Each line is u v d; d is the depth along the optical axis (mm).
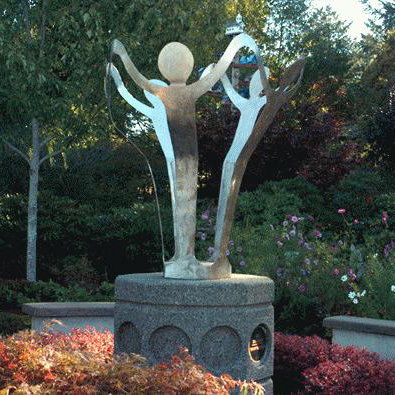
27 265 12070
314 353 5727
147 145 18438
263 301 4426
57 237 12859
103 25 11914
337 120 18984
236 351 4289
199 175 15906
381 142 18750
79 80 11773
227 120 15344
